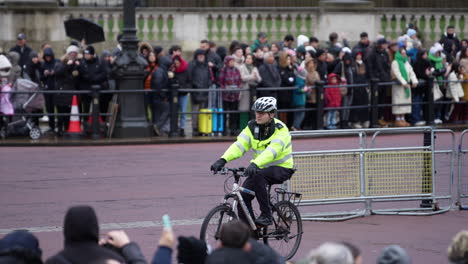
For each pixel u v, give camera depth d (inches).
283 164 1134.4
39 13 3467.0
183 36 3693.4
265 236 1137.4
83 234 690.8
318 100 2443.4
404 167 1481.3
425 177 1493.6
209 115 2389.3
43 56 2423.7
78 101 2338.8
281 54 2422.5
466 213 1496.1
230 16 3705.7
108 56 2374.5
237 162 1980.8
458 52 2854.3
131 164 1941.4
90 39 2482.8
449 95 2657.5
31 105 2303.2
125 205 1504.7
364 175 1457.9
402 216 1466.5
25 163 1953.7
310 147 2181.3
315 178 1425.9
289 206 1167.6
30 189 1652.3
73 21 2449.6
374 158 1461.6
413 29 3073.3
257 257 805.2
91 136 2341.3
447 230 1344.7
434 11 3740.2
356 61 2532.0
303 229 1349.7
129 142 2263.8
